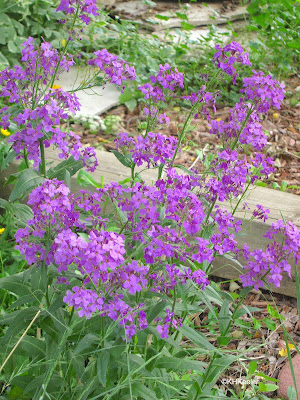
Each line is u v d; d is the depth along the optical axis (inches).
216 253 29.3
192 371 34.1
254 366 31.8
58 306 25.3
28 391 28.4
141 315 24.2
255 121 30.2
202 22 90.5
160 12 91.1
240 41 85.7
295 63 83.8
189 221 25.0
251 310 28.4
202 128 64.4
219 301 29.6
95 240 21.9
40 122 26.8
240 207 44.1
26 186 27.9
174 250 25.0
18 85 29.3
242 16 95.5
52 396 27.6
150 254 23.8
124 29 76.0
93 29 74.7
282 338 39.3
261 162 30.6
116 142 30.7
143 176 47.0
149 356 27.3
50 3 69.8
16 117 28.5
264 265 26.7
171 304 27.3
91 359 29.1
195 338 27.0
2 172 46.8
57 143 26.6
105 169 47.9
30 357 31.4
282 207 44.7
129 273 23.3
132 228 25.9
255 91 28.6
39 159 28.3
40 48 28.8
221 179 29.2
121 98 65.9
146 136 30.1
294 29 77.8
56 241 22.4
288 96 73.8
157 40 78.2
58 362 28.4
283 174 58.1
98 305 22.5
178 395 31.0
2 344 26.8
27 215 32.2
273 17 75.4
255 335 39.5
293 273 42.2
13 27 68.6
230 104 70.6
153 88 29.5
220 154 28.1
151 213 24.6
